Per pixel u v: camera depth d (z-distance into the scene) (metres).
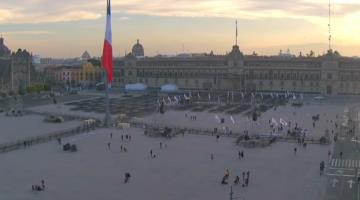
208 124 185.62
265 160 123.56
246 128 175.88
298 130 162.25
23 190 94.94
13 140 147.75
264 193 94.19
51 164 117.25
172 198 90.44
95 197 90.69
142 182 101.69
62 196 91.25
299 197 91.56
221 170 112.62
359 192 94.81
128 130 169.88
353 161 122.25
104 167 114.75
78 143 144.38
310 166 117.12
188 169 113.38
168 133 156.62
